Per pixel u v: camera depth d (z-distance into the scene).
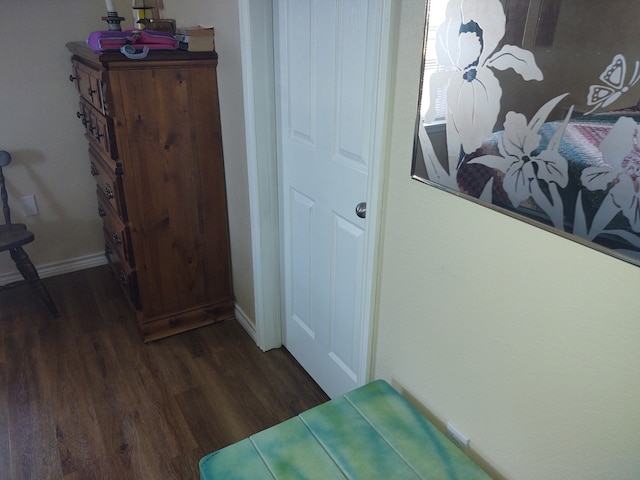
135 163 2.05
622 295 0.83
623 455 0.92
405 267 1.33
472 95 0.99
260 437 1.26
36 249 2.86
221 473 1.17
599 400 0.93
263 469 1.18
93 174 2.69
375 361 1.59
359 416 1.32
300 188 1.86
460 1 0.96
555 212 0.89
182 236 2.29
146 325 2.33
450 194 1.12
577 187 0.84
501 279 1.06
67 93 2.65
